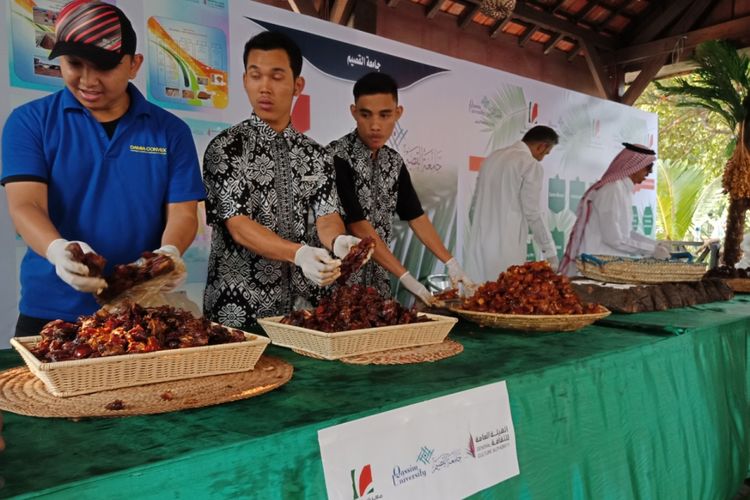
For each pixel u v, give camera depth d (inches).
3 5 94.1
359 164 120.8
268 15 121.4
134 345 48.0
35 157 66.8
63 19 61.9
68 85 66.0
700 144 410.6
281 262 94.0
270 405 45.3
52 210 69.6
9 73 95.3
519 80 173.5
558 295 84.5
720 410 87.2
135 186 72.9
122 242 73.0
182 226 73.5
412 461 46.4
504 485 53.9
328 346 60.5
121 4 103.9
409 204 131.0
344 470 41.9
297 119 125.5
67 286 72.5
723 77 207.9
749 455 98.0
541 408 58.5
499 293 86.4
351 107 122.1
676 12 228.5
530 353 66.7
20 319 74.0
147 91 108.0
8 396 45.4
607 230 159.0
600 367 66.3
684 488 77.8
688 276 112.3
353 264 73.9
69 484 30.2
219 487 35.9
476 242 165.3
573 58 235.5
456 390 50.5
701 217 372.2
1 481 30.2
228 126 118.6
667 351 77.6
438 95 152.7
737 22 216.8
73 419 40.9
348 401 46.4
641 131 224.7
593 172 204.5
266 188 90.7
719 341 88.6
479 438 51.8
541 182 172.9
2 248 97.7
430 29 186.1
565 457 60.9
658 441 74.1
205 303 94.3
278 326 66.1
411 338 66.9
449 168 157.1
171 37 110.0
